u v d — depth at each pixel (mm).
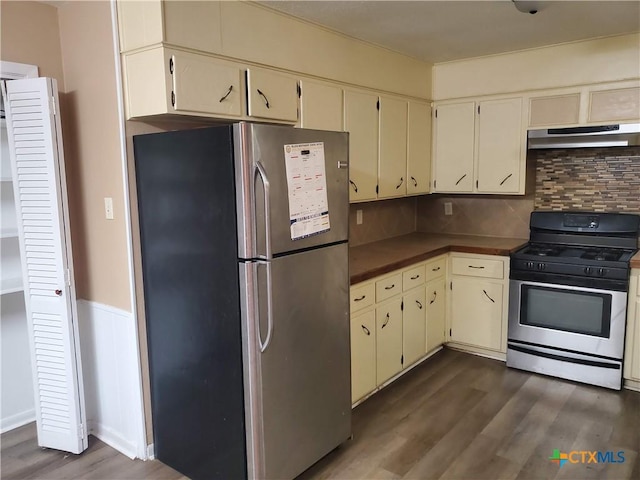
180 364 2348
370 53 3334
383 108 3492
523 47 3520
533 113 3621
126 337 2518
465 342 3811
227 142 1965
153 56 2162
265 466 2135
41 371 2609
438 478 2332
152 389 2535
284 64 2695
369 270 2910
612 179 3592
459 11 2723
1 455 2615
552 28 3080
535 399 3082
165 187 2254
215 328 2146
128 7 2229
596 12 2777
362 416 2914
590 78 3373
